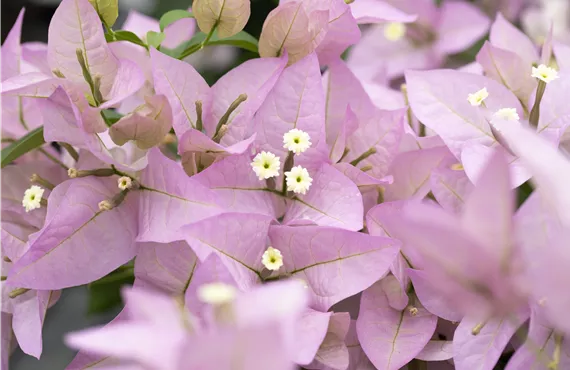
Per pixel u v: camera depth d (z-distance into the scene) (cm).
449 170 44
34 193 45
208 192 41
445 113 45
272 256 42
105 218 43
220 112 44
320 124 44
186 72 44
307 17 45
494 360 41
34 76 43
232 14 45
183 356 35
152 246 43
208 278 40
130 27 52
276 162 43
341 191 43
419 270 42
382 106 50
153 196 43
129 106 49
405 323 43
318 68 44
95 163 44
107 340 36
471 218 37
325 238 42
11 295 44
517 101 46
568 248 37
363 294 44
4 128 48
